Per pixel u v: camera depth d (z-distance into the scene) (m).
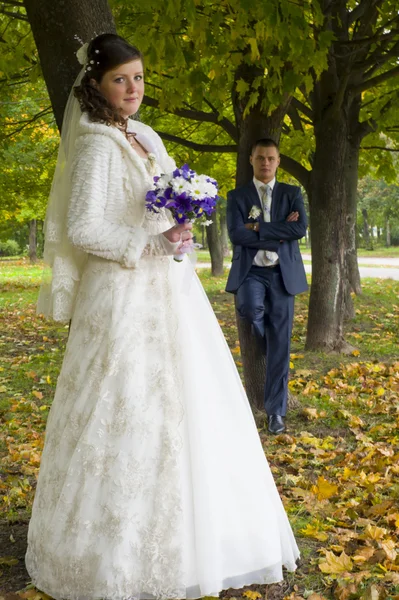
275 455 4.95
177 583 2.75
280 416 5.56
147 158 3.11
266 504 2.97
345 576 3.05
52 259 3.11
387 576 3.06
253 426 3.09
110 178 2.94
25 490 4.25
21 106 13.64
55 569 2.80
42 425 5.93
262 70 6.16
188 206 2.88
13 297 18.02
